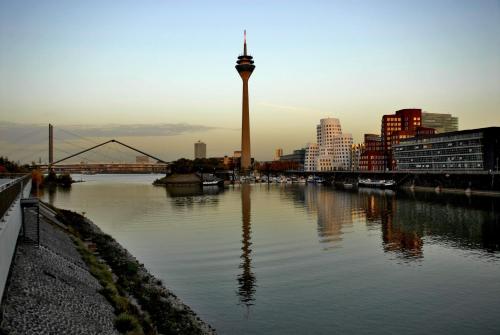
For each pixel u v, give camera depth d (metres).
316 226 95.62
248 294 48.66
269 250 70.69
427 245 73.75
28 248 44.97
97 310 34.62
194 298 47.38
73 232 74.94
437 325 40.16
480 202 139.12
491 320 41.22
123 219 111.75
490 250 69.56
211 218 111.00
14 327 25.73
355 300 46.59
